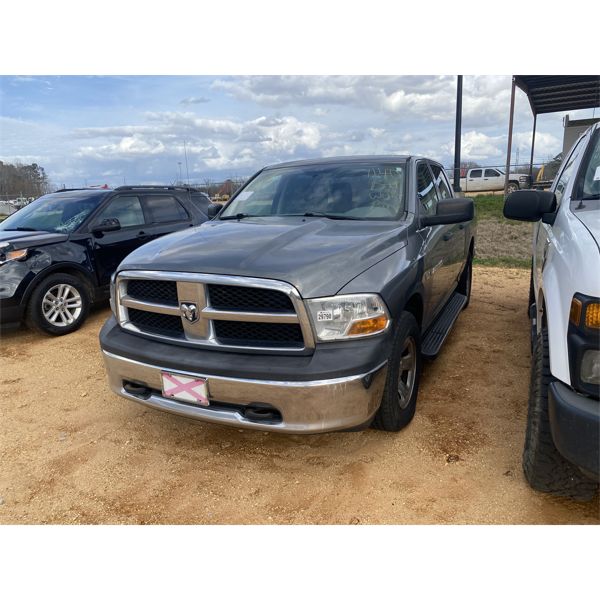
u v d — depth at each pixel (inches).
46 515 108.8
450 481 112.6
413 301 137.2
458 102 649.0
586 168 128.7
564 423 84.7
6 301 216.7
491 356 185.9
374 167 167.5
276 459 125.1
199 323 112.6
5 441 140.7
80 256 243.0
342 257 114.2
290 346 107.3
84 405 161.3
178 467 124.3
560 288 95.3
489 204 743.7
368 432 133.9
